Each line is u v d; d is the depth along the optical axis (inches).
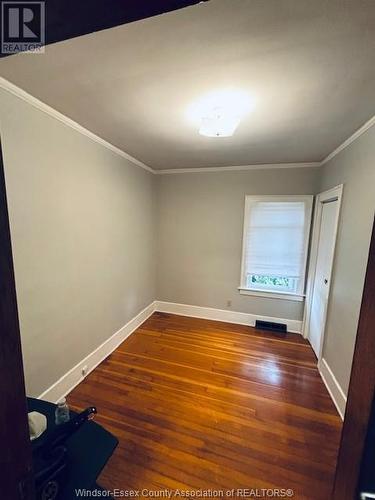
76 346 90.5
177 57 47.9
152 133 89.7
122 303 122.8
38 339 73.9
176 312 161.6
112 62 49.6
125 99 65.2
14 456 20.3
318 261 120.6
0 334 18.4
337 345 86.8
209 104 66.8
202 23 39.1
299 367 104.4
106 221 105.3
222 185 142.6
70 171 82.6
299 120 75.0
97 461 42.9
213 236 148.3
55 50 45.8
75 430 41.9
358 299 73.2
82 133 86.8
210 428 72.9
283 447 67.2
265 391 89.4
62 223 80.6
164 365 104.3
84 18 23.8
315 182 126.9
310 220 129.6
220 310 152.0
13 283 19.3
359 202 76.5
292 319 138.3
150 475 59.3
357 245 75.9
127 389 89.2
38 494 35.0
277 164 131.3
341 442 29.6
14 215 64.4
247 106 67.2
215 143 99.5
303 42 43.2
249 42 43.4
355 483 25.1
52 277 77.7
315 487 57.3
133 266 132.3
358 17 37.5
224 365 104.9
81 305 92.2
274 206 135.0
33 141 68.1
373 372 22.8
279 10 36.7
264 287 143.6
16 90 60.7
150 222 150.6
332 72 51.6
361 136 77.2
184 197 150.4
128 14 22.5
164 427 73.1
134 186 128.0
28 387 71.6
